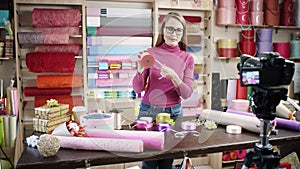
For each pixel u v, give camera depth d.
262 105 1.06
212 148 1.46
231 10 3.07
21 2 2.61
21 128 2.66
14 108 2.55
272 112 1.06
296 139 1.64
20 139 2.63
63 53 2.66
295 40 3.34
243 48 3.15
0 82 2.79
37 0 2.64
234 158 2.96
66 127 1.45
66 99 2.51
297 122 1.75
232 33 3.34
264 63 1.01
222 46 3.11
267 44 3.14
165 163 1.62
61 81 2.61
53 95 2.62
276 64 1.01
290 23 3.30
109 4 2.99
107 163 1.32
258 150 1.10
